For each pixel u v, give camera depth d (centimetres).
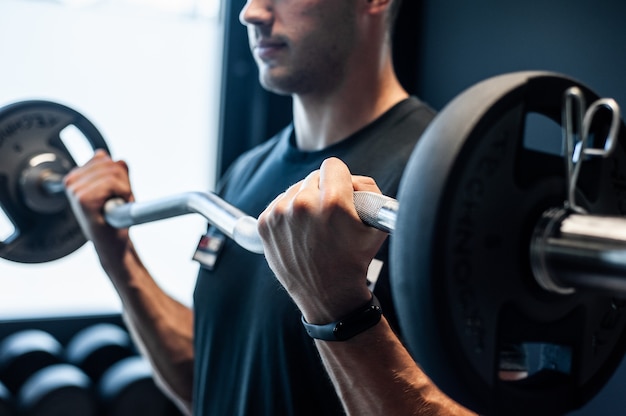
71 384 221
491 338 52
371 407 80
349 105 115
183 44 257
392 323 97
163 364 137
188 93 261
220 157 263
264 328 106
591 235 49
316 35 112
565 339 57
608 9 182
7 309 244
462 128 50
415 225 50
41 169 139
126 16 246
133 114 252
